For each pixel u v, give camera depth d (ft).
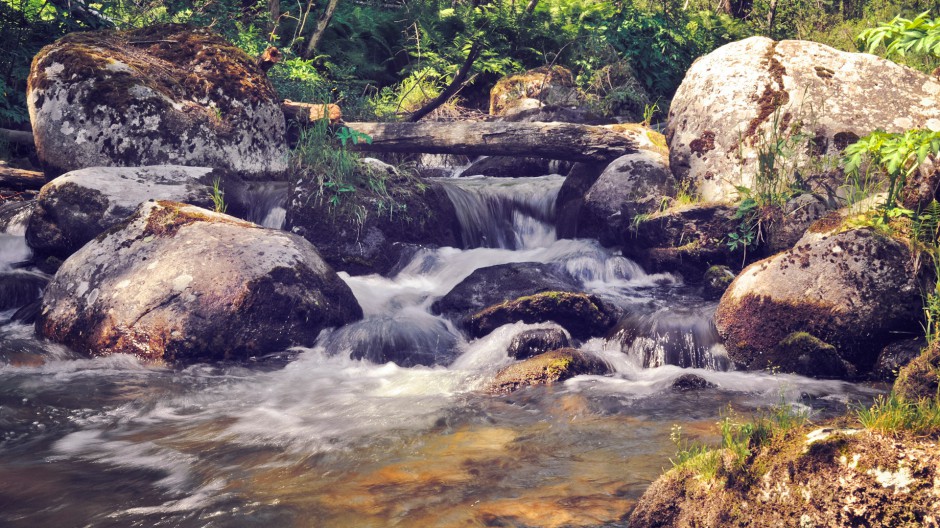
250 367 17.94
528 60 51.37
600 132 28.40
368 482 11.03
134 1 42.01
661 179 25.71
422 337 19.62
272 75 39.22
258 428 13.78
